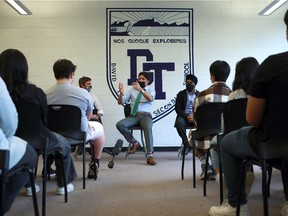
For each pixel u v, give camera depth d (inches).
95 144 125.3
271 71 49.3
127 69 216.7
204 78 218.1
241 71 78.0
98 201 91.4
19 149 51.5
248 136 55.6
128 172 136.9
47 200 92.7
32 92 72.6
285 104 49.2
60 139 87.5
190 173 133.3
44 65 215.2
